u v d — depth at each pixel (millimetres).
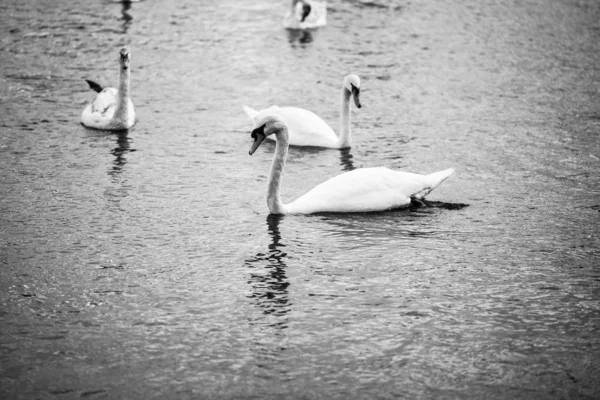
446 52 30109
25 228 16047
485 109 24297
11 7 33938
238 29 32375
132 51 29078
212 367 11922
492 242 15789
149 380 11594
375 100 25094
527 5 36875
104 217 16641
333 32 32469
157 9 34625
